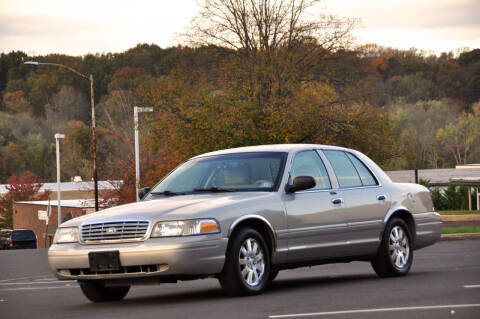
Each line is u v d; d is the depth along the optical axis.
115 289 18.16
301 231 18.23
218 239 16.44
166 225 16.31
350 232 19.45
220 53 64.44
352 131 55.38
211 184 18.62
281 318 13.34
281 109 53.78
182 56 65.00
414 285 18.03
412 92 198.00
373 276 21.36
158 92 57.22
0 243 102.38
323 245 18.78
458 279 19.12
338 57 62.25
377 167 21.19
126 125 103.19
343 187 19.72
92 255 16.52
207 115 54.50
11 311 17.17
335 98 58.00
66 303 18.31
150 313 15.00
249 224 17.53
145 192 19.44
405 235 21.08
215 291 19.06
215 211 16.64
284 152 18.95
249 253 17.09
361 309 14.07
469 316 12.98
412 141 177.25
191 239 16.16
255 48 61.97
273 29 62.81
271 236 17.64
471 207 79.81
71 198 144.00
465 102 199.12
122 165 88.38
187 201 17.27
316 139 54.62
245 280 16.92
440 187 100.81
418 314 13.25
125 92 164.38
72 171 167.75
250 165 18.77
